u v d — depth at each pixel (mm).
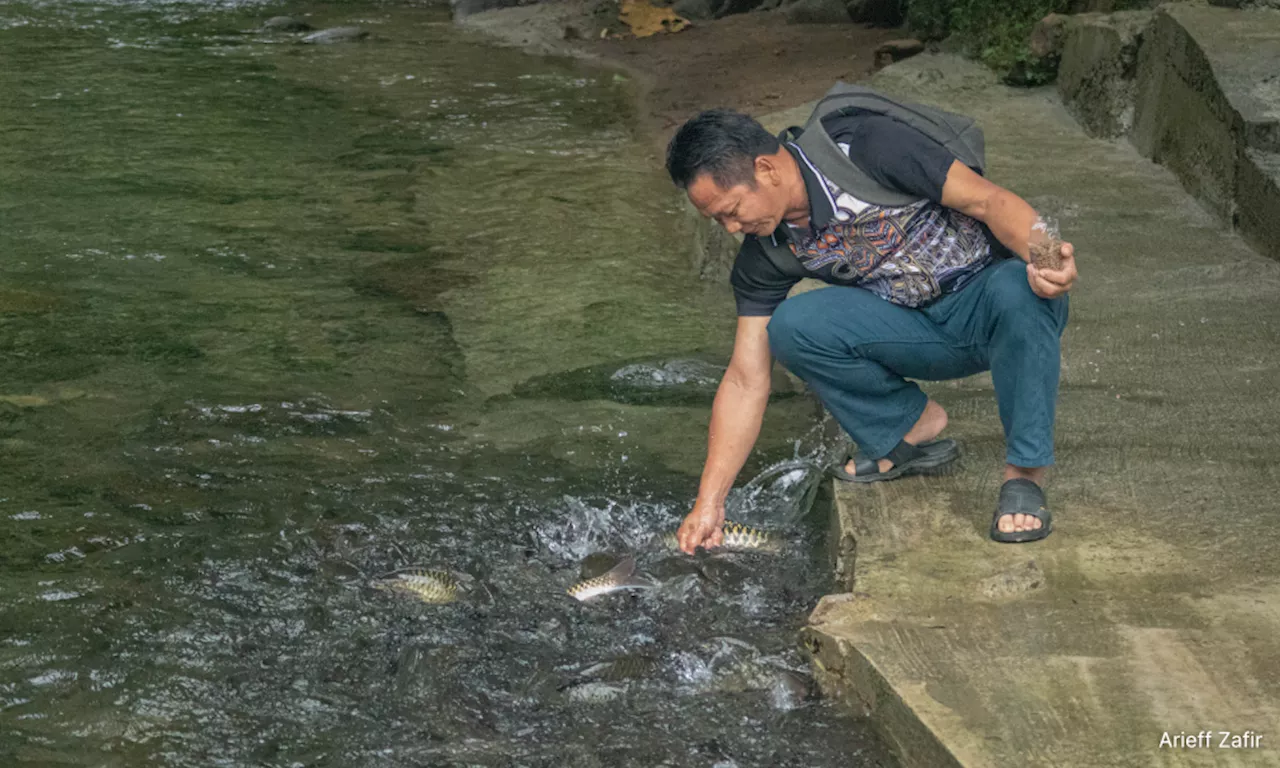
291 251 7797
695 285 7375
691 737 3553
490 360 6234
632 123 11328
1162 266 6414
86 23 15469
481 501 4867
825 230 3854
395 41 14953
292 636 4043
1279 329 5590
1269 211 6488
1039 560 3965
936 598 3814
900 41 12297
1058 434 4758
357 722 3650
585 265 7672
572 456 5242
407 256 7773
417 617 4133
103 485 4945
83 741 3561
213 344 6340
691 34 14883
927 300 4000
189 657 3934
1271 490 4309
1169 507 4238
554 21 15547
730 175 3646
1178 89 7879
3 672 3842
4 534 4590
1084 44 9227
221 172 9461
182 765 3473
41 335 6383
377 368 6102
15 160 9602
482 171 9695
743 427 4117
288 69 13234
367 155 10078
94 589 4273
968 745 3154
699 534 4074
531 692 3758
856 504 4379
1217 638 3527
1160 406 4945
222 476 5027
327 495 4898
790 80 12500
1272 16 8086
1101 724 3207
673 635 4031
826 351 4109
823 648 3713
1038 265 3602
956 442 4613
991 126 9242
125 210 8477
